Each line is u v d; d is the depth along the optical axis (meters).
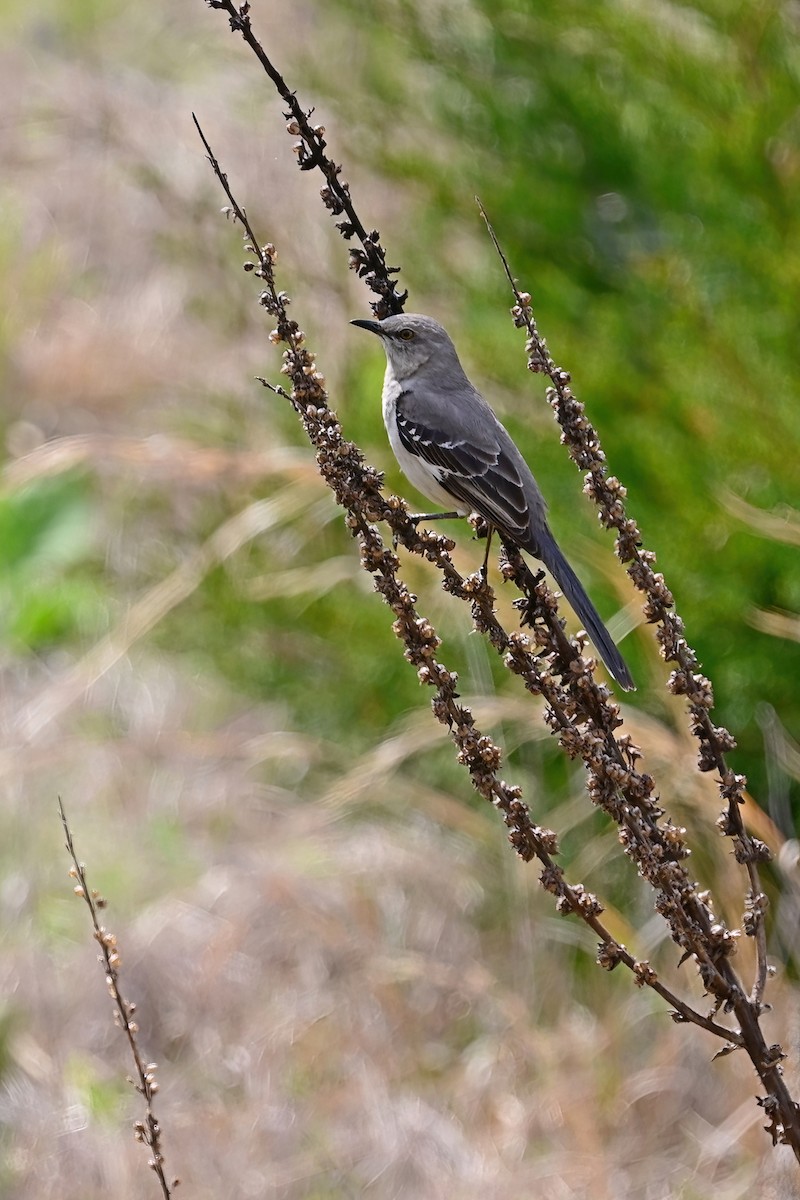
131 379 16.81
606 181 13.89
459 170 13.95
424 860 11.94
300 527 14.05
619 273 13.60
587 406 12.27
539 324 12.91
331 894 11.80
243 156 17.33
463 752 6.47
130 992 11.41
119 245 18.62
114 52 21.53
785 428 11.68
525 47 13.99
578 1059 10.40
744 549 11.56
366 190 15.86
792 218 12.35
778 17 13.20
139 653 14.51
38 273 18.44
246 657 14.02
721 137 12.67
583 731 6.57
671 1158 9.78
